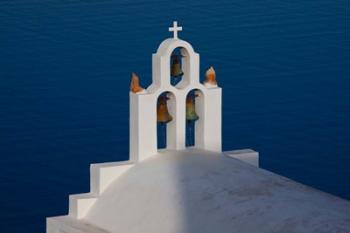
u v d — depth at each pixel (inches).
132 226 1368.1
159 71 1438.2
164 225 1336.1
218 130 1462.8
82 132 2142.0
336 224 1249.4
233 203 1320.1
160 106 1444.4
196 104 1460.4
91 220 1416.1
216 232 1296.8
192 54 1445.6
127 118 2169.0
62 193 2010.3
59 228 1425.9
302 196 1317.7
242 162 1417.3
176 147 1449.3
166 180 1385.3
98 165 1432.1
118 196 1409.9
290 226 1262.3
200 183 1364.4
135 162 1435.8
